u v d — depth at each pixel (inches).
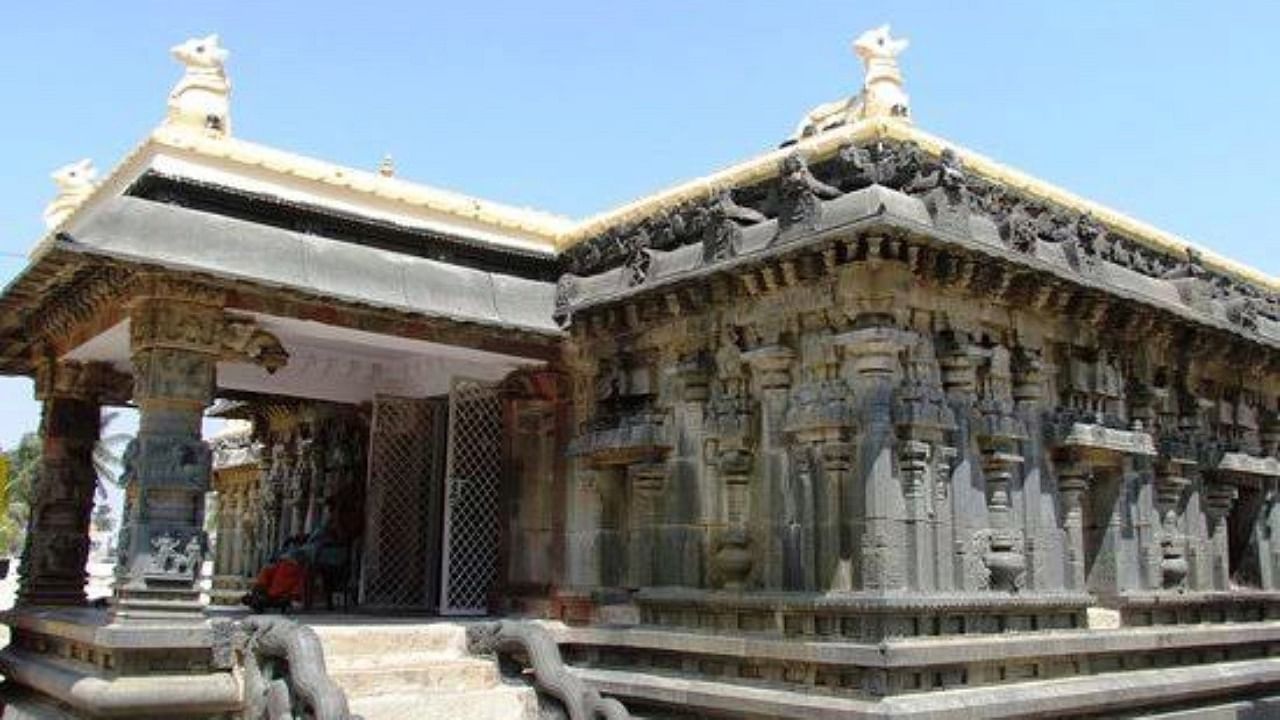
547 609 492.4
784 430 389.7
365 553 568.4
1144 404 464.4
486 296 483.8
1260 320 560.1
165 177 410.3
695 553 426.6
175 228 398.6
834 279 379.6
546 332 489.1
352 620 480.7
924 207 372.8
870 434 362.9
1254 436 554.6
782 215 392.8
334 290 427.5
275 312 418.0
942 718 332.2
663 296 441.7
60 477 538.9
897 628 348.5
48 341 533.6
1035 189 436.1
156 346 390.9
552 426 510.6
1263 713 484.4
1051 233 432.5
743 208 423.2
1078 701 378.6
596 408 489.7
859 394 371.6
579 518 489.4
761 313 410.3
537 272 520.7
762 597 385.4
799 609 372.5
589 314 478.9
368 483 572.1
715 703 386.3
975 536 382.3
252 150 439.2
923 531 362.3
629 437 450.3
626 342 473.4
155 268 374.9
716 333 430.3
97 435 556.1
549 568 501.4
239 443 906.7
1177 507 480.7
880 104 402.3
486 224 501.4
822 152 398.9
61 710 440.8
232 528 916.6
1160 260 511.5
